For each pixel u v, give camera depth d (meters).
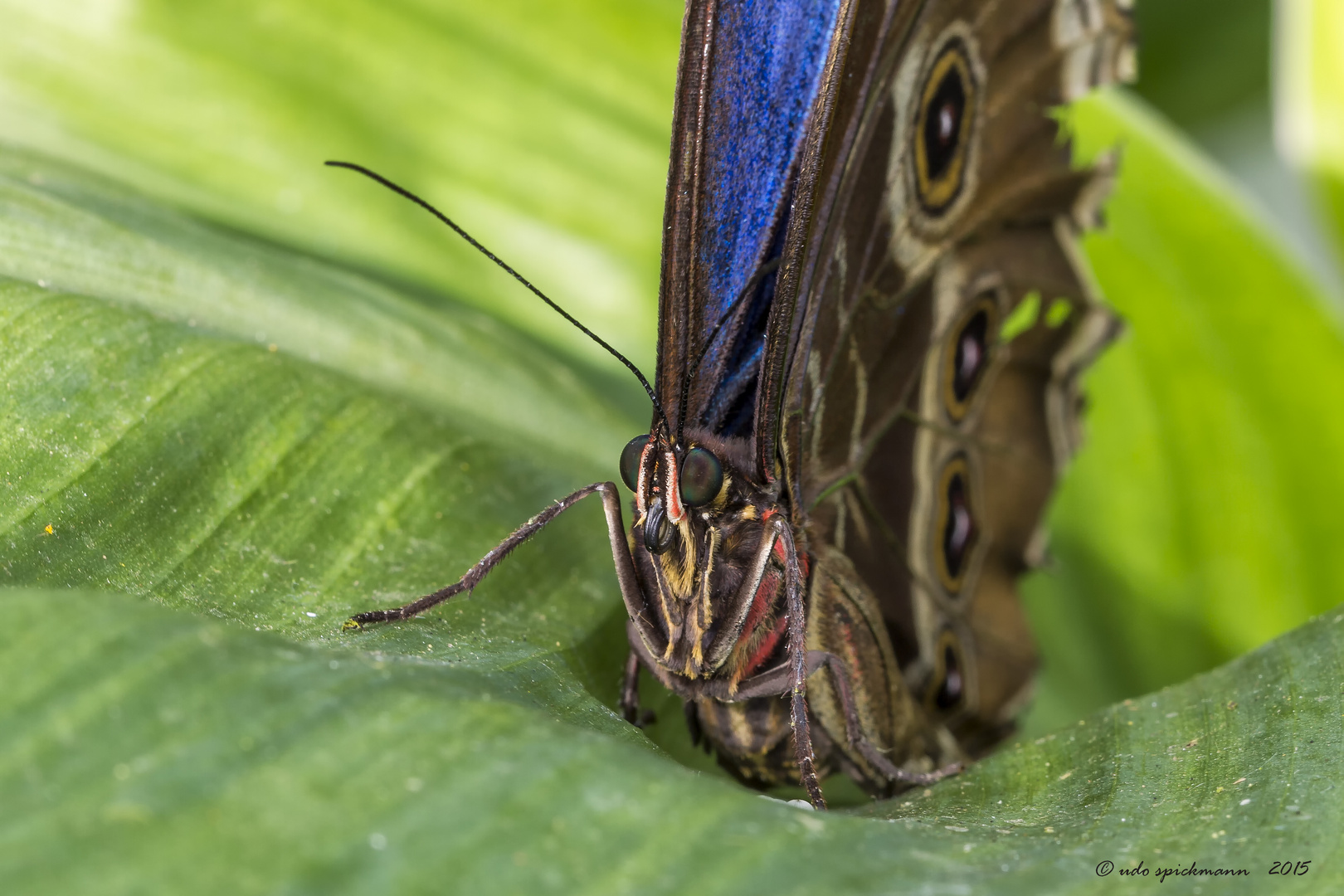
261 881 0.21
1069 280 0.26
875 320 0.25
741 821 0.22
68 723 0.22
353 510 0.24
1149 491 0.27
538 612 0.25
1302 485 0.27
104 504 0.24
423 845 0.22
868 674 0.25
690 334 0.24
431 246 0.27
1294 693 0.23
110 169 0.27
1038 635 0.27
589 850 0.22
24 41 0.27
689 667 0.24
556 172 0.27
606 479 0.26
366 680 0.22
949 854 0.22
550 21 0.27
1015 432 0.26
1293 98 0.27
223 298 0.25
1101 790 0.23
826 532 0.25
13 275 0.25
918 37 0.25
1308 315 0.26
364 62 0.27
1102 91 0.26
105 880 0.20
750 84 0.24
